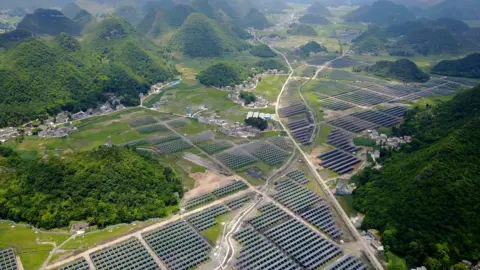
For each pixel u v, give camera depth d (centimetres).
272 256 18425
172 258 18188
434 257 17038
